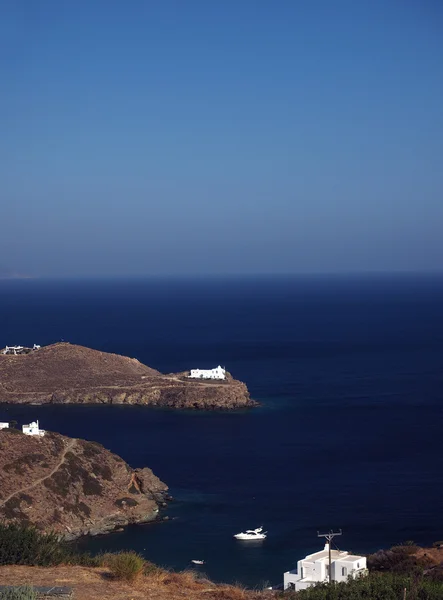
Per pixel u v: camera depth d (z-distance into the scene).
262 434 123.50
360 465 100.31
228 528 75.69
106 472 85.38
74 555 27.73
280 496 86.62
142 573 24.97
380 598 21.83
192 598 22.34
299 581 48.81
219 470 99.62
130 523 77.69
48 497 76.44
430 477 93.25
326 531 73.81
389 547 68.12
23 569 24.69
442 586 22.89
